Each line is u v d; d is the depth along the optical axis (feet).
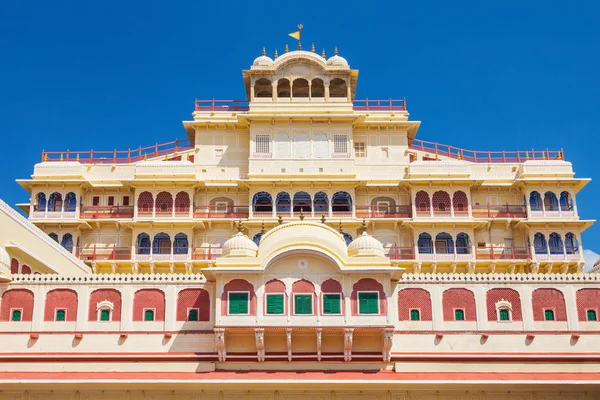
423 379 131.44
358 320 133.69
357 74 213.46
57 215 197.26
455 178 198.59
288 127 203.72
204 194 202.90
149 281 141.90
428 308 141.28
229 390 132.77
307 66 211.61
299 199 198.70
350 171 200.23
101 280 141.90
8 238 148.87
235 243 138.92
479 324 140.56
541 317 141.49
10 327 138.82
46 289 141.28
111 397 132.57
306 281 136.15
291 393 132.98
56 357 135.85
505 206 203.72
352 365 135.54
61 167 201.05
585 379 132.98
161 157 209.56
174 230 195.52
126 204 203.62
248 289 135.64
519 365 137.69
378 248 138.51
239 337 136.15
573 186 202.08
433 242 195.72
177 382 130.00
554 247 198.70
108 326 139.44
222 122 206.59
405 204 203.10
